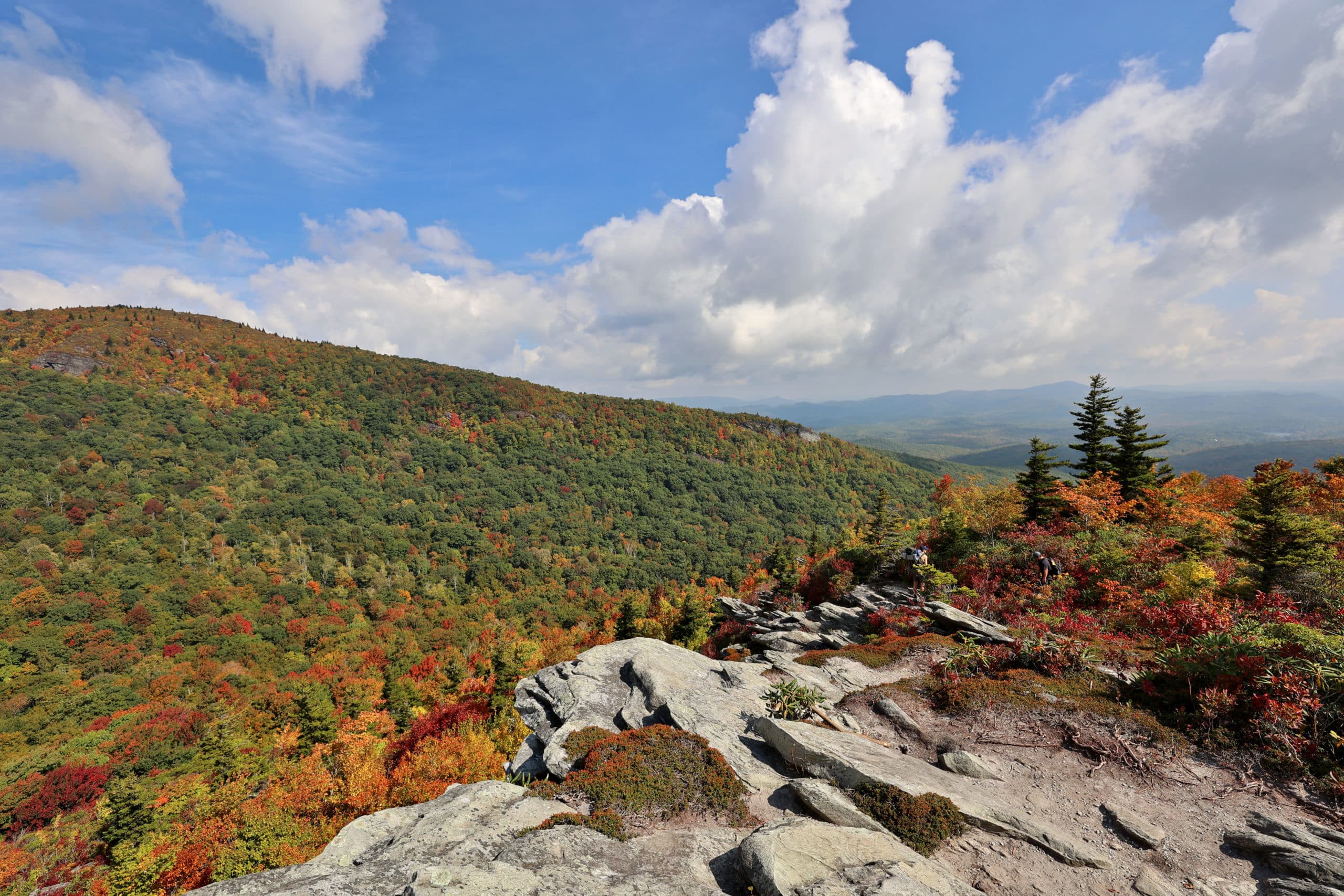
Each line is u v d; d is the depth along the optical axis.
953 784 8.38
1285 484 15.76
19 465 159.25
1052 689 11.05
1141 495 28.27
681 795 8.05
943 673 12.55
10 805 44.31
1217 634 10.86
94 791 47.88
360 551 161.38
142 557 130.50
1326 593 14.34
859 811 7.45
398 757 22.55
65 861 34.31
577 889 5.56
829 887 5.29
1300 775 7.83
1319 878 5.83
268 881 6.45
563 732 11.27
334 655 100.94
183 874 24.14
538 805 7.84
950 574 21.38
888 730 10.77
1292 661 9.12
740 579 92.12
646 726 11.39
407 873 6.31
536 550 181.38
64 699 75.69
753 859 5.89
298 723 44.28
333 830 18.70
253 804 25.59
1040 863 6.72
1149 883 6.30
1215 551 18.67
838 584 24.28
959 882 5.80
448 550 173.88
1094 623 14.75
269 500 183.12
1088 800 8.05
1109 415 31.84
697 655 15.71
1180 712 9.53
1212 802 7.67
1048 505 26.77
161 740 58.59
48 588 109.31
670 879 5.92
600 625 95.69
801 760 8.95
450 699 45.12
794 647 18.95
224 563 136.62
